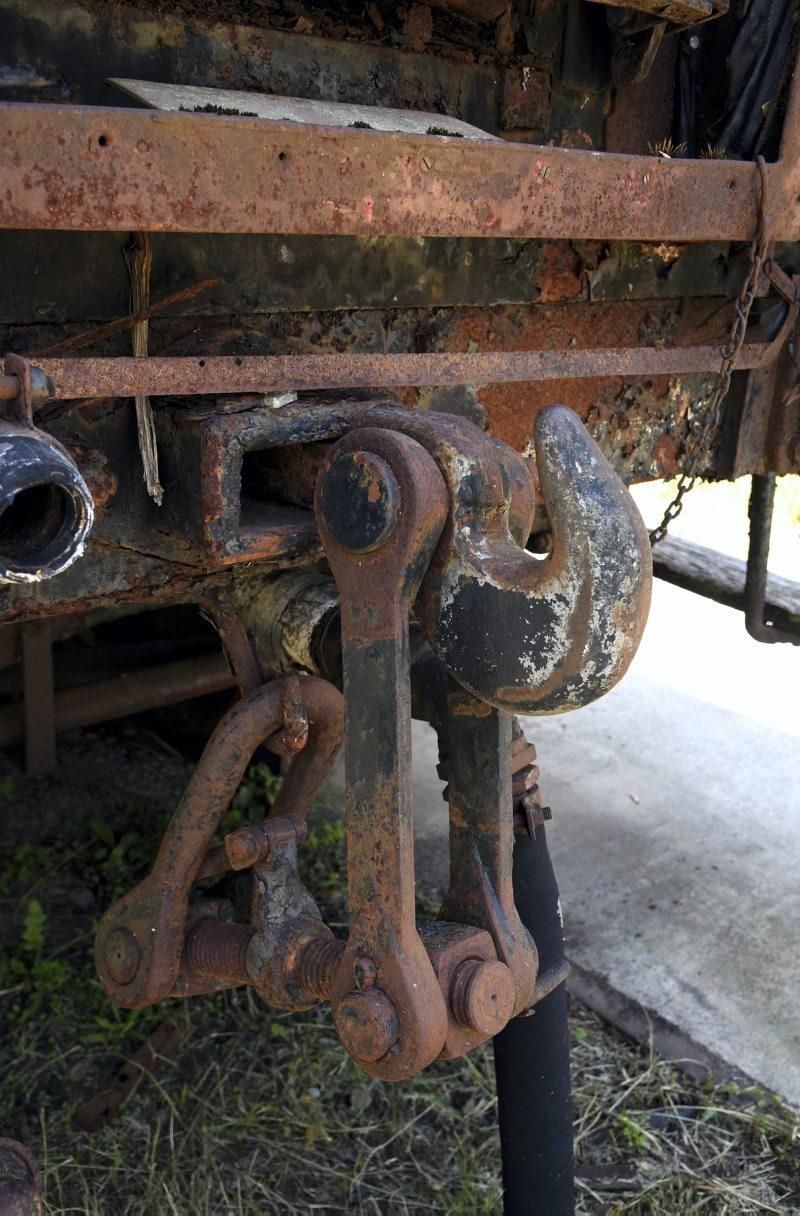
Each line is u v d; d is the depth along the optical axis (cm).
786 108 196
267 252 180
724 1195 238
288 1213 234
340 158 142
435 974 147
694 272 245
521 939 160
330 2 184
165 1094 260
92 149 125
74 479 123
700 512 652
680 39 234
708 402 209
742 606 314
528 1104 199
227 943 175
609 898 324
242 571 184
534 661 132
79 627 344
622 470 248
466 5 195
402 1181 243
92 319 164
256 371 152
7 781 361
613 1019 283
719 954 302
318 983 161
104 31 162
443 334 209
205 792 172
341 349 195
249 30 176
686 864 341
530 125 216
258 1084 267
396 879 144
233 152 135
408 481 135
